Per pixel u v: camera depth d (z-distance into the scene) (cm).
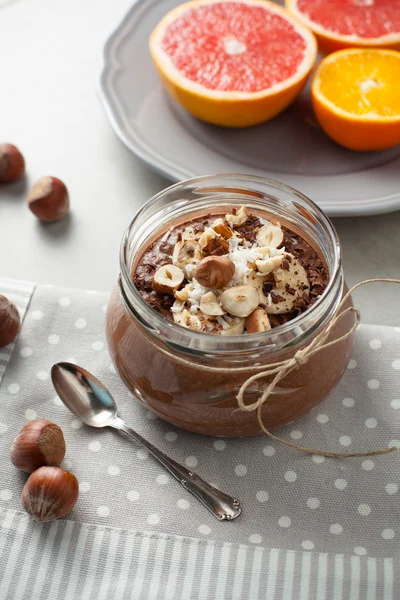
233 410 41
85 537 41
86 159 55
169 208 43
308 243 43
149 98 55
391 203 50
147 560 41
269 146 54
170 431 44
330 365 41
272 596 40
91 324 47
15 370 46
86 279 50
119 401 45
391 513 42
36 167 55
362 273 50
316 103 52
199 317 40
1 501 42
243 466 43
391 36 56
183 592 40
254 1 57
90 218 53
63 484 41
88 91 59
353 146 53
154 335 39
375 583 40
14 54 61
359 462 43
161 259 42
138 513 42
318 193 51
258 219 43
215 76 53
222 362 39
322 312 39
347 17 57
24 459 42
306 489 43
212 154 53
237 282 40
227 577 40
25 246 52
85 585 41
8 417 45
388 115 53
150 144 53
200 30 56
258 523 42
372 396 45
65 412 45
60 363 45
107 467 43
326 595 40
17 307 47
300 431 44
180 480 42
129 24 57
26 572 41
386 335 46
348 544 41
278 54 55
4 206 53
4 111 58
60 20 63
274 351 39
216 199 44
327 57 55
